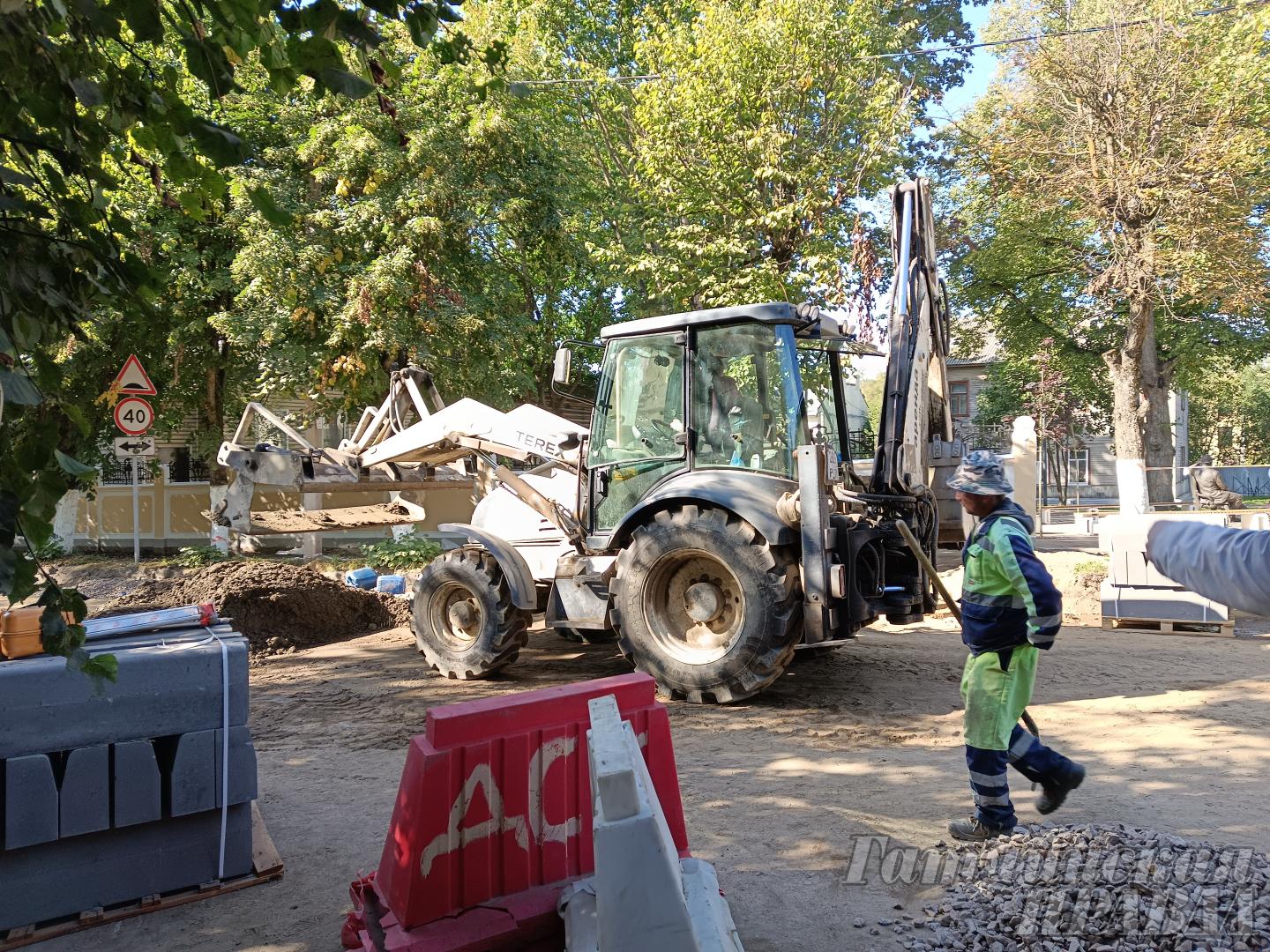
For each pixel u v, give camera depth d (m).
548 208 16.22
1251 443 49.59
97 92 2.31
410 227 13.69
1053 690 6.88
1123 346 19.61
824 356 7.88
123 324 13.46
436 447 8.47
